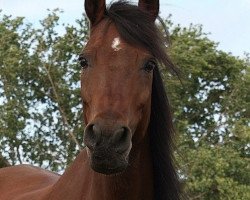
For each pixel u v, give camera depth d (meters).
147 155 3.87
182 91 11.37
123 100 3.39
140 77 3.52
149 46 3.61
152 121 3.88
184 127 10.59
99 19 3.76
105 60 3.50
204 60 11.77
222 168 10.08
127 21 3.62
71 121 12.18
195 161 10.08
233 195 9.92
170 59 3.76
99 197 3.78
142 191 3.87
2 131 11.80
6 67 11.97
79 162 4.12
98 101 3.37
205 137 11.88
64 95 12.20
